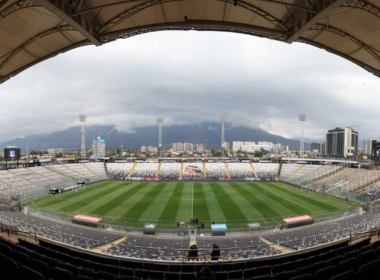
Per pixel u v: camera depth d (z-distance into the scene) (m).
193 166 85.50
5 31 14.24
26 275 6.41
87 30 13.85
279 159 92.50
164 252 21.05
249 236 27.34
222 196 49.69
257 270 9.20
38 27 14.59
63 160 84.50
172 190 56.47
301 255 11.59
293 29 14.70
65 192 53.69
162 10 15.32
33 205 41.88
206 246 22.28
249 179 73.50
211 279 7.08
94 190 56.19
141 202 44.09
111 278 7.35
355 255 8.85
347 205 41.75
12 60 17.28
